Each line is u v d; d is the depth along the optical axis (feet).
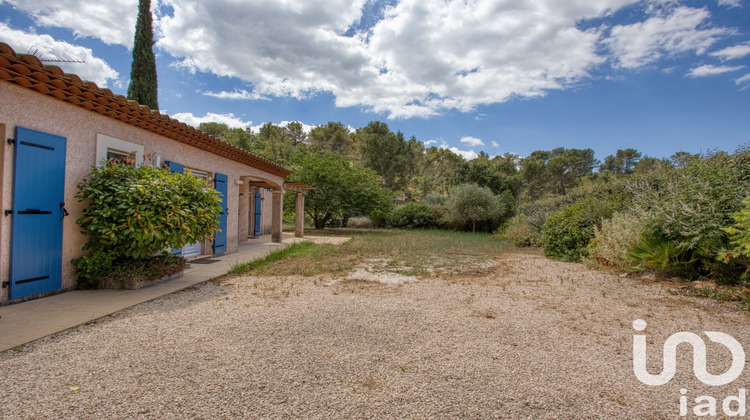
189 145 23.52
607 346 10.13
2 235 12.73
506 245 41.09
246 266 22.31
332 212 63.67
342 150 175.83
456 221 70.18
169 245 16.70
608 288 18.01
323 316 12.44
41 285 14.12
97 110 16.01
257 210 47.32
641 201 23.77
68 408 6.43
